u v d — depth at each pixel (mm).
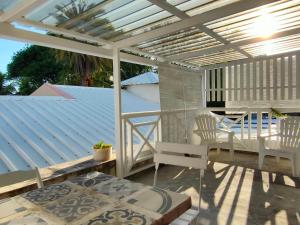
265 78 5594
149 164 4750
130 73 17781
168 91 5113
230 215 2758
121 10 2705
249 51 5137
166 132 5031
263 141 4500
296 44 4645
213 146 5273
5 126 4410
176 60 5137
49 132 4523
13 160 3373
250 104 5895
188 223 1727
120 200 1478
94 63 15836
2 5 2385
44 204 1447
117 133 3988
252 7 2418
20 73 18656
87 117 5758
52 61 18266
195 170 4559
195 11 2850
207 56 5391
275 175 4148
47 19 2814
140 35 3420
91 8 2604
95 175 1975
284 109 5355
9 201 1502
